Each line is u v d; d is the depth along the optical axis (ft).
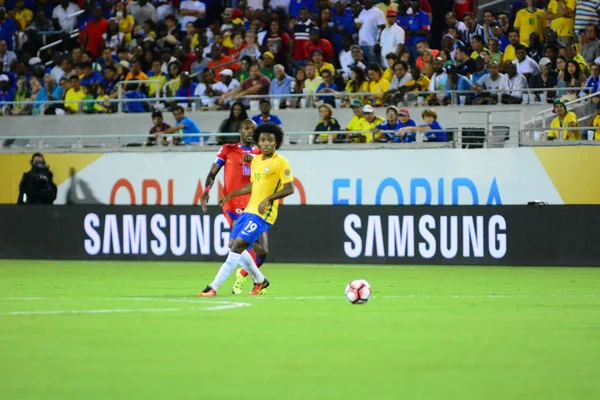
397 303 90.27
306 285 118.73
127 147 193.88
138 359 53.72
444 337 63.21
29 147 199.11
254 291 103.19
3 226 184.24
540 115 183.01
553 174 171.63
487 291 108.37
